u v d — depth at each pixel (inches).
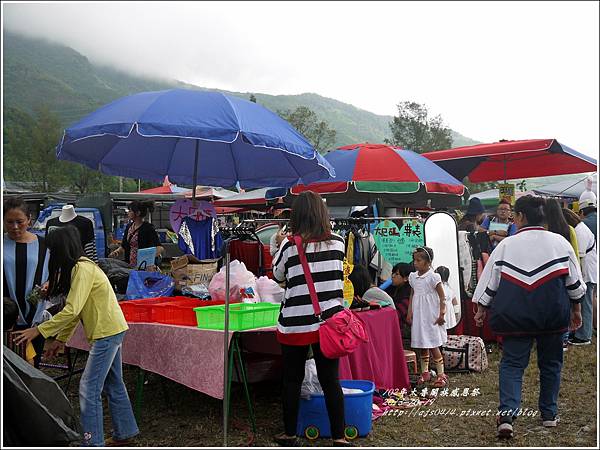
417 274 226.1
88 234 286.5
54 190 1318.9
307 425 167.0
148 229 280.1
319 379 154.6
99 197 500.7
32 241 175.9
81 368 237.0
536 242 167.6
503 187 360.2
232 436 168.2
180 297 210.7
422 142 1772.9
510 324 165.2
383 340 202.8
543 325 163.8
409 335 251.1
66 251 142.8
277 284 203.8
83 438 144.3
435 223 279.0
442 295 221.5
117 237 668.1
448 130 1798.7
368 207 309.4
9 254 171.3
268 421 181.0
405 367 213.0
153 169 285.1
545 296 163.5
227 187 300.7
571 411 190.1
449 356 245.4
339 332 144.9
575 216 290.4
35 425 128.7
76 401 200.1
